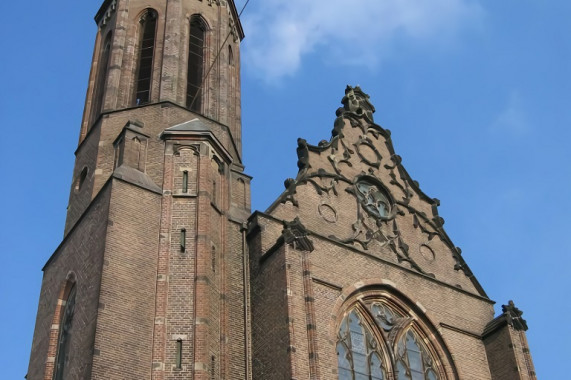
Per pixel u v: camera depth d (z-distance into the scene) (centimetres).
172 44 4962
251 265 4128
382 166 5078
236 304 3975
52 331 4031
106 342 3428
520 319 4553
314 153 4753
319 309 3984
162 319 3644
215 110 4953
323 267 4175
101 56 5331
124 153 4244
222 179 4412
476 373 4406
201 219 4009
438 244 4928
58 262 4331
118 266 3697
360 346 4084
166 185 4144
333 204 4588
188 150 4331
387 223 4762
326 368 3791
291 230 3984
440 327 4444
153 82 4816
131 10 5244
